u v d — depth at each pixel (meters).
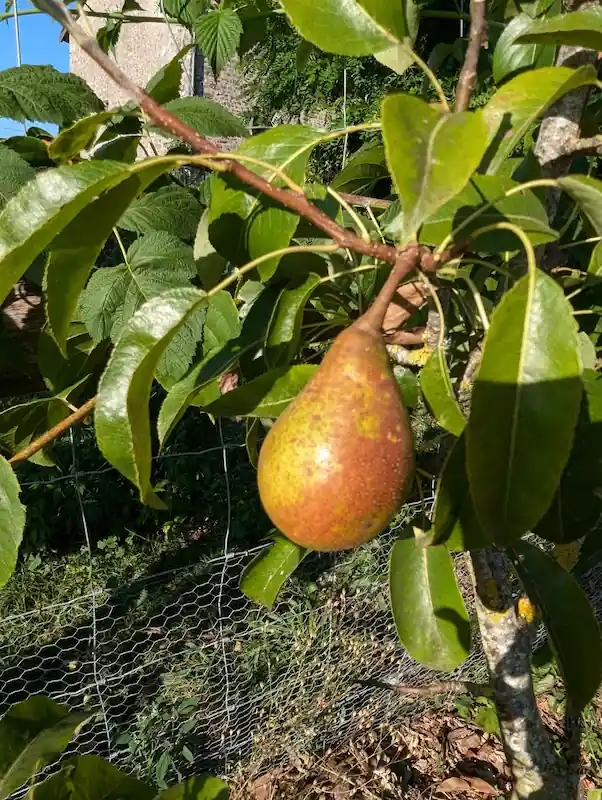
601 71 1.38
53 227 0.82
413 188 0.65
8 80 1.48
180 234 1.58
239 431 5.06
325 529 0.80
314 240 1.36
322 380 0.82
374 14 0.98
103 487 4.50
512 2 1.74
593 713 3.12
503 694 1.53
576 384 0.78
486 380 0.80
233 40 2.18
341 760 3.07
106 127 1.59
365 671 3.30
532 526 0.79
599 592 3.46
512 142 0.93
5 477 1.33
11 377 1.52
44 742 1.23
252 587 1.43
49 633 3.50
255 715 3.10
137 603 3.67
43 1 0.78
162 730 2.89
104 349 1.55
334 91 7.94
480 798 2.91
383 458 0.79
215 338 1.39
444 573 1.32
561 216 1.52
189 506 4.54
